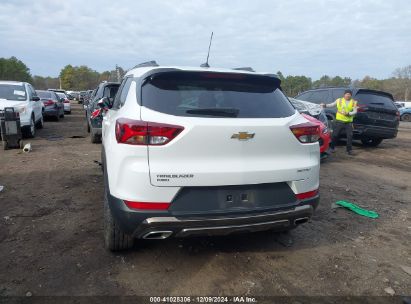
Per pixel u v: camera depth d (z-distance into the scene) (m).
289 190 3.32
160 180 2.90
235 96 3.29
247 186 3.15
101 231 4.14
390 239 4.28
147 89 3.16
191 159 2.96
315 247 3.96
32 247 3.70
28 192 5.51
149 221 2.92
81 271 3.28
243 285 3.17
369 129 11.13
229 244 3.92
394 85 78.62
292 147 3.29
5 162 7.60
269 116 3.24
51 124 16.75
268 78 3.47
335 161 9.16
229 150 3.04
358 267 3.57
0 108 10.37
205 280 3.22
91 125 10.27
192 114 3.01
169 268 3.39
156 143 2.88
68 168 7.15
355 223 4.75
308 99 12.54
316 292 3.11
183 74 3.22
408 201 5.88
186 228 2.98
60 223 4.34
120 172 2.97
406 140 15.18
